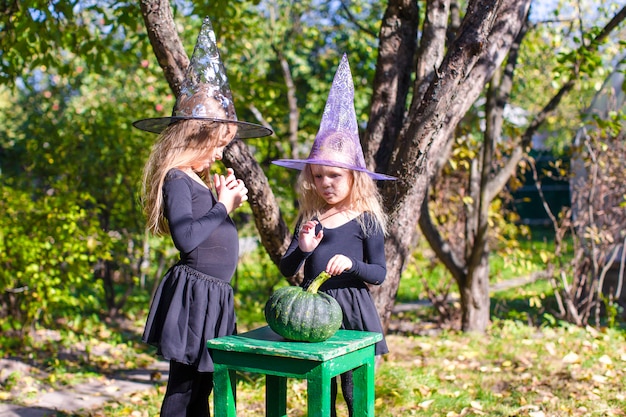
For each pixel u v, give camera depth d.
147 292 9.49
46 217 6.44
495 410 4.24
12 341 6.20
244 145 4.33
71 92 12.12
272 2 9.43
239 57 9.23
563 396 4.52
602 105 7.94
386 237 4.41
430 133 4.05
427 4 4.59
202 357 2.81
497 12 4.09
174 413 2.95
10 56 5.96
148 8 3.98
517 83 9.84
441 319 7.43
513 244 7.59
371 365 2.86
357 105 9.35
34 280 6.10
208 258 2.94
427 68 4.46
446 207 7.73
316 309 2.65
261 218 4.43
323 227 3.21
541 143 15.93
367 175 3.20
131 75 10.80
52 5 5.59
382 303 4.49
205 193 3.00
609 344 6.04
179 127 3.02
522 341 6.18
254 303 8.55
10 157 10.14
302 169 3.41
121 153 7.64
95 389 5.15
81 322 7.10
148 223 3.01
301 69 10.87
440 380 5.01
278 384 3.05
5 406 4.62
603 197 7.06
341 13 10.06
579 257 7.11
